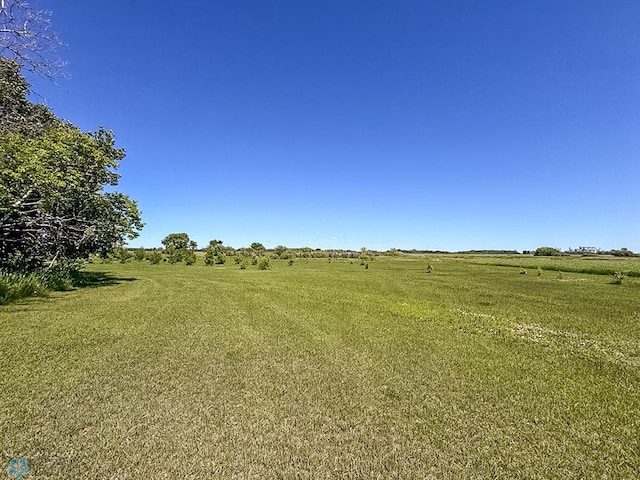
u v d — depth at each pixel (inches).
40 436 143.6
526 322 432.8
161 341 298.7
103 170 773.9
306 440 148.6
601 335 371.2
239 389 201.9
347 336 339.9
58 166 649.0
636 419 178.1
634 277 1153.4
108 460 129.3
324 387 210.1
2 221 566.9
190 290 662.5
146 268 1419.8
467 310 512.7
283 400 189.0
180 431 151.9
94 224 749.3
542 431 163.5
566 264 1772.9
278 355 271.6
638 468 135.9
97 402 177.5
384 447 145.6
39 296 520.7
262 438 148.7
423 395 202.7
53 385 195.8
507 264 1830.7
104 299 522.0
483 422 170.9
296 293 648.4
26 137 653.9
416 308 513.3
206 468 127.0
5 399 175.3
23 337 290.4
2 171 515.2
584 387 222.4
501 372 248.1
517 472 131.3
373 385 216.1
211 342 301.7
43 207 627.2
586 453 145.6
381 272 1323.8
